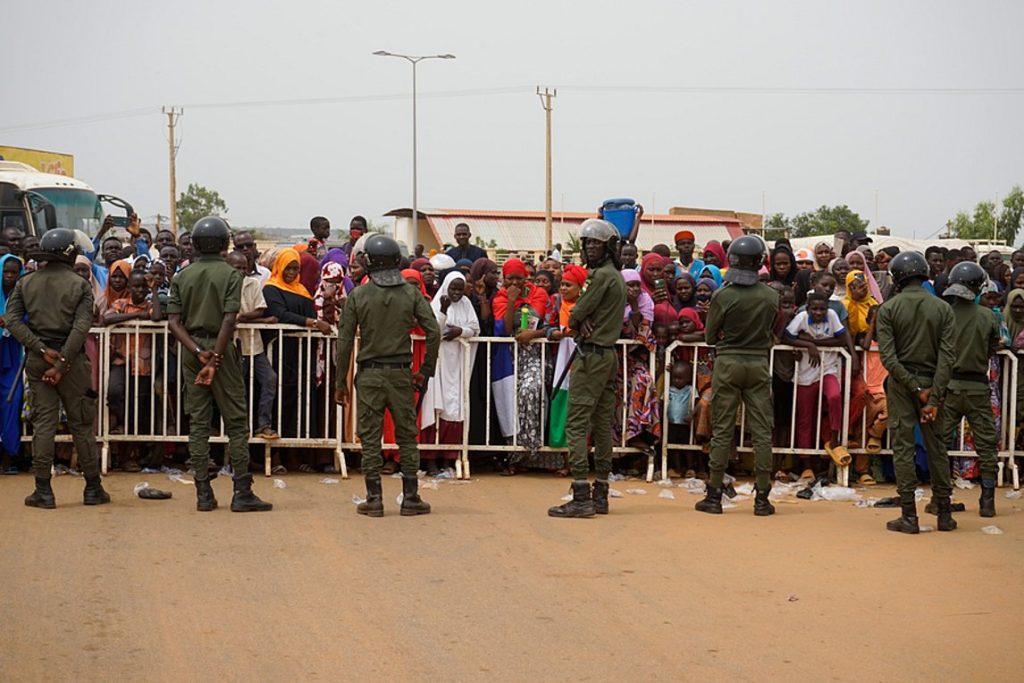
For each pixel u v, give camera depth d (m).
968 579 6.85
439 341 8.60
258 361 9.99
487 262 10.70
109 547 7.34
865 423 10.12
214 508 8.60
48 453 8.49
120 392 9.97
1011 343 10.48
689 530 8.15
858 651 5.48
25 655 5.30
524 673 5.13
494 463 10.83
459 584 6.59
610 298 8.53
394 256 8.45
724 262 12.81
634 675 5.12
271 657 5.31
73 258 8.44
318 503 8.94
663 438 10.23
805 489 9.78
